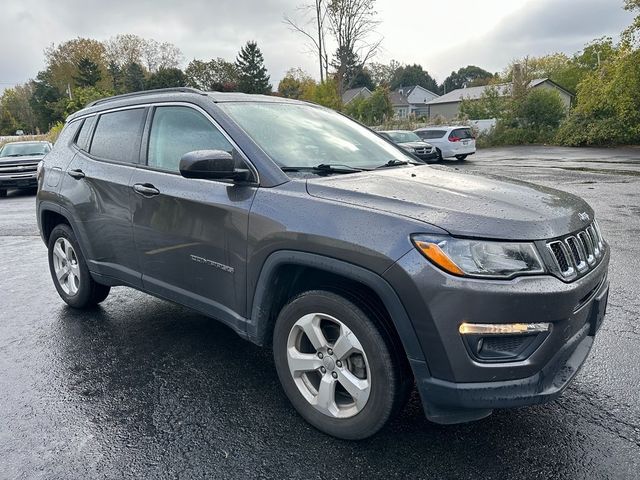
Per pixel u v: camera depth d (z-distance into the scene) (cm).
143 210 347
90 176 397
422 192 258
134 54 8006
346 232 237
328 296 252
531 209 243
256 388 319
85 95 4284
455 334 215
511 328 214
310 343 277
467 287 212
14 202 1334
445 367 220
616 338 373
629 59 2236
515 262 218
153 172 348
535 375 222
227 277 297
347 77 3353
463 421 235
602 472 235
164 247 336
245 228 279
